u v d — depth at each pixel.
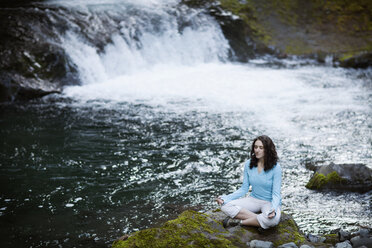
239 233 4.77
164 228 4.71
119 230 5.78
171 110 11.84
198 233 4.64
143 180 7.46
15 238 5.55
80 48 14.65
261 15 20.41
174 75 15.85
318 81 15.57
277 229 4.88
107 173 7.70
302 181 7.45
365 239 4.64
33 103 12.40
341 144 9.32
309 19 20.80
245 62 18.78
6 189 6.95
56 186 7.12
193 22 18.28
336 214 6.23
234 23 18.98
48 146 8.98
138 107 12.08
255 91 13.99
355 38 20.05
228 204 4.96
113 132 10.00
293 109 12.12
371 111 11.89
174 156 8.60
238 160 8.45
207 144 9.33
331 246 4.67
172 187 7.20
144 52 16.78
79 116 11.19
